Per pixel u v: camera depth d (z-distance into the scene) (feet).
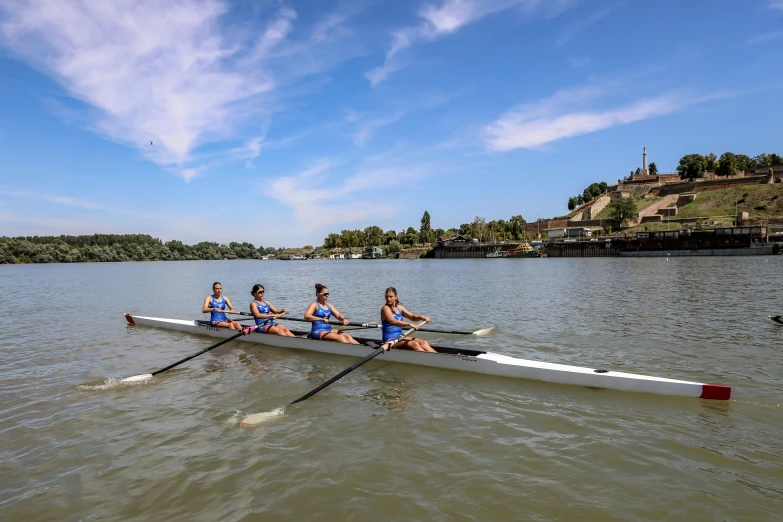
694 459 18.67
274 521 15.06
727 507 15.35
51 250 450.71
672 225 379.76
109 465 19.08
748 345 37.58
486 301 72.69
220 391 28.76
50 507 16.17
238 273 229.25
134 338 46.93
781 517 14.78
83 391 29.01
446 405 25.43
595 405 25.03
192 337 47.34
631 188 510.17
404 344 34.45
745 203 375.86
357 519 15.03
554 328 46.85
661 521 14.65
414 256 541.34
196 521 15.19
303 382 30.50
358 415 24.14
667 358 34.06
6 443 21.36
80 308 75.61
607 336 42.27
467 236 495.41
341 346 37.29
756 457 18.78
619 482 16.98
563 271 163.22
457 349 33.42
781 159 511.40
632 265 194.08
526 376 29.91
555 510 15.31
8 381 31.32
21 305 80.69
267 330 42.45
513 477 17.46
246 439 21.36
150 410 25.44
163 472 18.39
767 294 72.02
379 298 84.74
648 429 21.67
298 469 18.39
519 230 503.20
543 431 21.63
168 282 151.12
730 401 25.07
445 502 15.88
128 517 15.49
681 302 64.34
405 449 19.94
